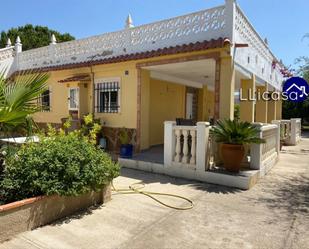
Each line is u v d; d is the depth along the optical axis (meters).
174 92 13.40
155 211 4.77
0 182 4.28
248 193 5.89
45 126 13.51
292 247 3.61
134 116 10.03
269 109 17.34
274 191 6.07
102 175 4.80
